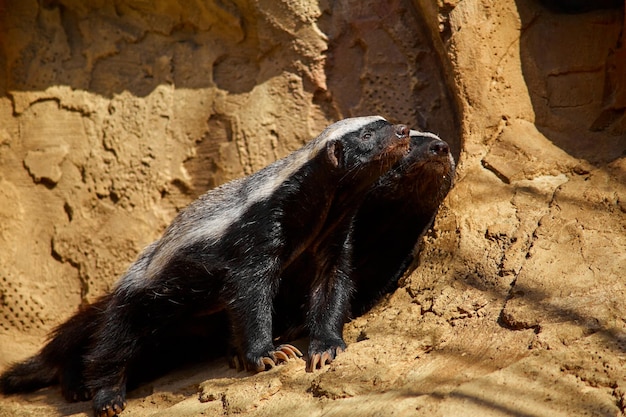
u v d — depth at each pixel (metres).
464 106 12.04
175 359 11.69
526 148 11.46
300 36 13.77
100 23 14.58
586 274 9.29
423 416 7.85
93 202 14.43
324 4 13.73
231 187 11.12
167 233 11.23
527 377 8.02
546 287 9.32
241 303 10.16
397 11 13.50
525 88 11.99
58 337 12.09
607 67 11.73
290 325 11.73
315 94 13.83
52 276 14.38
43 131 14.52
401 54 13.53
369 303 12.18
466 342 9.05
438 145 11.70
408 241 12.39
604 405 7.43
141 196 14.32
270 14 13.79
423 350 9.22
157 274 10.79
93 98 14.54
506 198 10.93
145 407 10.45
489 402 7.80
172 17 14.39
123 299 11.01
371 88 13.61
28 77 14.56
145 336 11.02
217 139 14.20
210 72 14.28
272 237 10.26
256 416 8.98
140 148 14.36
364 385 8.79
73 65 14.60
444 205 11.20
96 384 10.83
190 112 14.31
